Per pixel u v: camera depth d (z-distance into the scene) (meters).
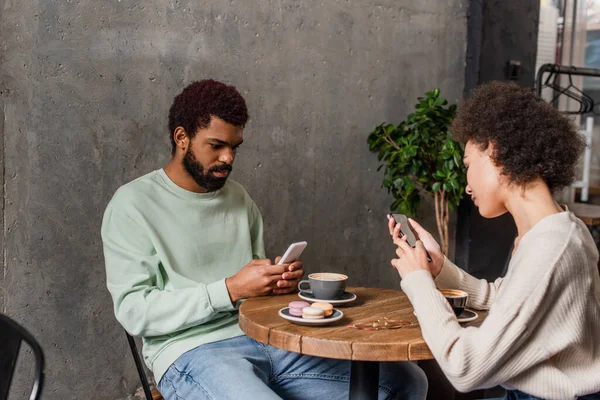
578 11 4.63
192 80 2.80
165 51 2.71
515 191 1.48
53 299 2.48
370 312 1.74
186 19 2.76
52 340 2.49
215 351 1.87
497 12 3.90
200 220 2.09
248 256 2.18
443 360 1.37
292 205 3.21
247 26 2.96
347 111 3.39
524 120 1.45
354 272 3.51
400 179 3.33
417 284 1.50
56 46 2.43
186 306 1.86
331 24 3.28
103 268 2.60
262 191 3.09
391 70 3.57
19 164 2.38
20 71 2.36
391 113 3.60
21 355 2.42
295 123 3.19
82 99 2.50
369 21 3.44
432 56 3.76
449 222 3.94
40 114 2.41
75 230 2.52
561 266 1.32
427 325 1.42
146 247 1.97
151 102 2.69
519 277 1.34
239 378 1.71
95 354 2.61
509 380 1.37
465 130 1.54
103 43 2.54
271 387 1.99
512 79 4.06
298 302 1.66
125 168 2.64
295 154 3.20
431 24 3.73
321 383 1.99
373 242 3.59
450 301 1.57
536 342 1.34
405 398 1.98
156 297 1.88
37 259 2.44
